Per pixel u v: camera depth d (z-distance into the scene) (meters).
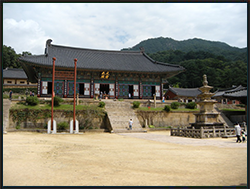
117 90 44.72
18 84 69.81
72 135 23.53
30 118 28.36
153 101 41.22
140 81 46.19
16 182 6.34
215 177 6.84
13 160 9.27
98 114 30.81
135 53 55.62
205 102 23.22
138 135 24.11
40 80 39.62
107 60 48.19
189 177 6.86
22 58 35.53
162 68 46.88
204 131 20.39
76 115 30.19
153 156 10.68
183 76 112.94
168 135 24.00
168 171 7.66
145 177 6.88
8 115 27.16
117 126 29.14
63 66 38.88
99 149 13.22
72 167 8.26
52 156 10.55
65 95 41.19
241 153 11.31
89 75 43.56
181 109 37.38
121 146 14.74
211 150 12.48
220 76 107.31
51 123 25.81
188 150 12.58
